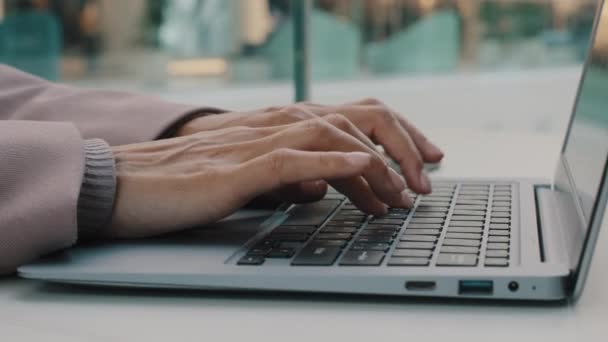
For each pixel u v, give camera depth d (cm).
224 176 56
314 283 47
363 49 348
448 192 74
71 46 253
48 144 55
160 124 73
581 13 397
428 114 367
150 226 56
